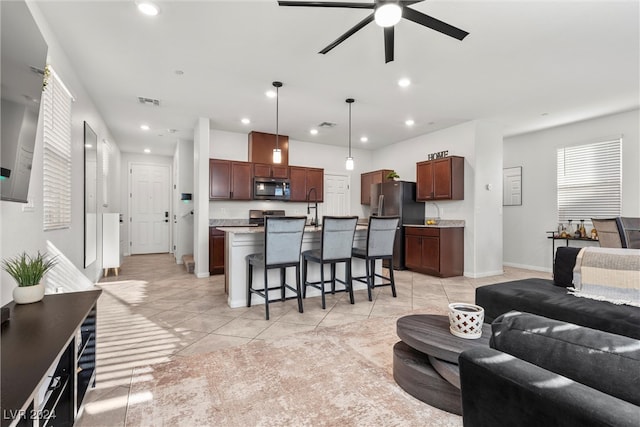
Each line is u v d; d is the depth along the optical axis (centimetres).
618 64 316
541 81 357
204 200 505
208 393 176
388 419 155
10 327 131
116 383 186
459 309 179
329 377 194
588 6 228
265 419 154
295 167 618
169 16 240
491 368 77
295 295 378
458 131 531
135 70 329
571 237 503
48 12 233
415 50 291
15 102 151
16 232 183
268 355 224
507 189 615
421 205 596
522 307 227
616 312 187
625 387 65
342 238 345
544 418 64
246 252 349
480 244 508
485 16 241
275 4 228
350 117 491
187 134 595
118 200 688
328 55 301
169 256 751
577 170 517
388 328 277
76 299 171
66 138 288
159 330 271
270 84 368
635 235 314
